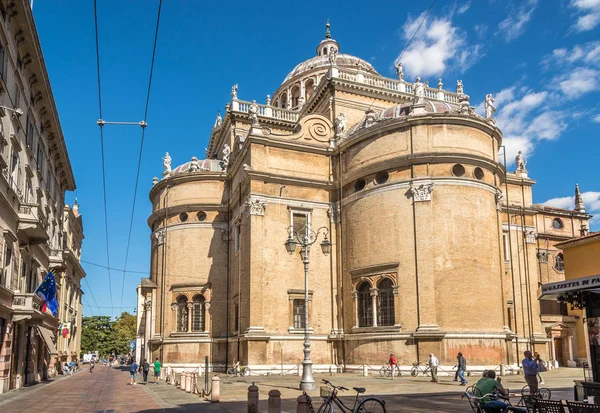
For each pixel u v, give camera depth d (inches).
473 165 1492.4
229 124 2132.1
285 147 1657.2
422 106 1541.6
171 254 1870.1
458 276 1402.6
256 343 1485.0
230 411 758.5
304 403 564.7
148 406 844.6
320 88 1947.6
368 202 1544.0
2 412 783.1
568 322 1961.1
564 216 2206.0
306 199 1646.2
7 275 1073.5
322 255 1630.2
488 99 1670.8
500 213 1550.2
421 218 1437.0
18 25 1050.1
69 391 1173.7
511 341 1440.7
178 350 1769.2
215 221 1866.4
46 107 1385.3
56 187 1795.0
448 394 945.5
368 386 1116.5
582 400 631.2
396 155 1512.1
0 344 1052.5
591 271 793.6
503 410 513.7
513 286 1678.2
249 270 1531.7
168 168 2048.5
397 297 1437.0
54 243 1785.2
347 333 1549.0
